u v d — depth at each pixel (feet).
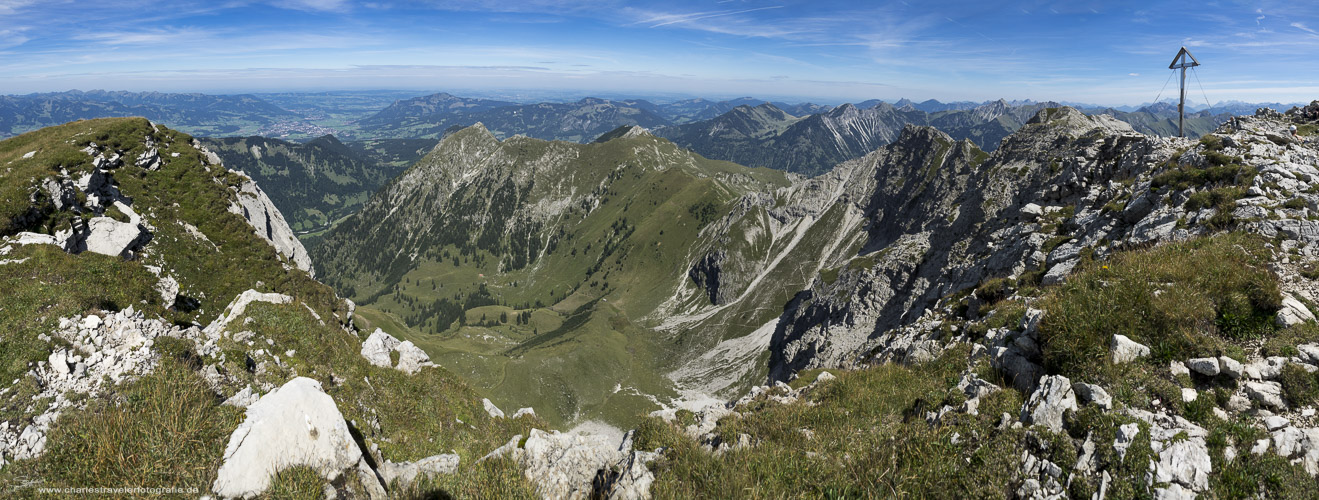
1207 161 98.89
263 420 37.91
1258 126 169.17
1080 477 35.09
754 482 42.73
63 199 160.45
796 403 63.62
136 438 37.58
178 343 62.90
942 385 60.13
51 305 70.90
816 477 43.11
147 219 197.47
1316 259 56.44
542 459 48.80
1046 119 449.06
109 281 123.34
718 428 61.05
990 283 96.94
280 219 302.04
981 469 38.91
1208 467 32.91
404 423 74.49
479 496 42.88
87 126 246.06
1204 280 51.83
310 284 200.13
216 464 35.68
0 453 41.16
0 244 121.19
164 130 277.64
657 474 48.01
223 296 179.22
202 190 235.20
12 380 52.80
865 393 61.67
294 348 80.59
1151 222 86.33
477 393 96.58
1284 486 30.94
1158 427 36.78
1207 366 41.27
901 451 43.70
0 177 154.81
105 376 54.29
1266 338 44.50
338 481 39.01
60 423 43.78
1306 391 37.29
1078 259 89.51
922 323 110.01
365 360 88.84
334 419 41.45
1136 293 51.21
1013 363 54.08
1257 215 69.82
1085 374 44.73
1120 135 165.07
